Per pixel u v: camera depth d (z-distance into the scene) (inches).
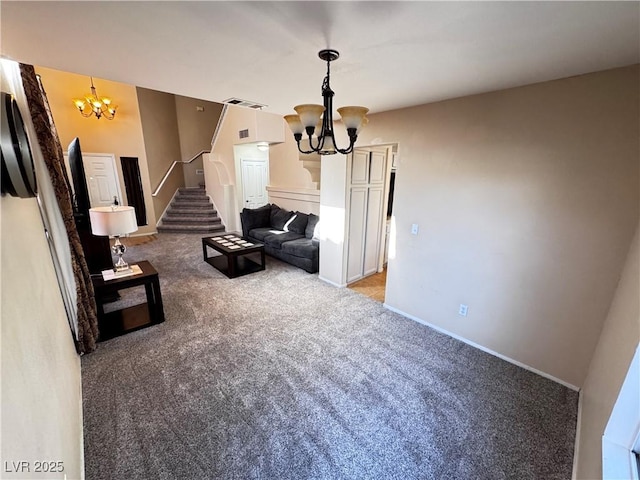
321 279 169.3
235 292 149.3
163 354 98.1
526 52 60.9
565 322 85.1
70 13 47.0
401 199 119.2
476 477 61.3
